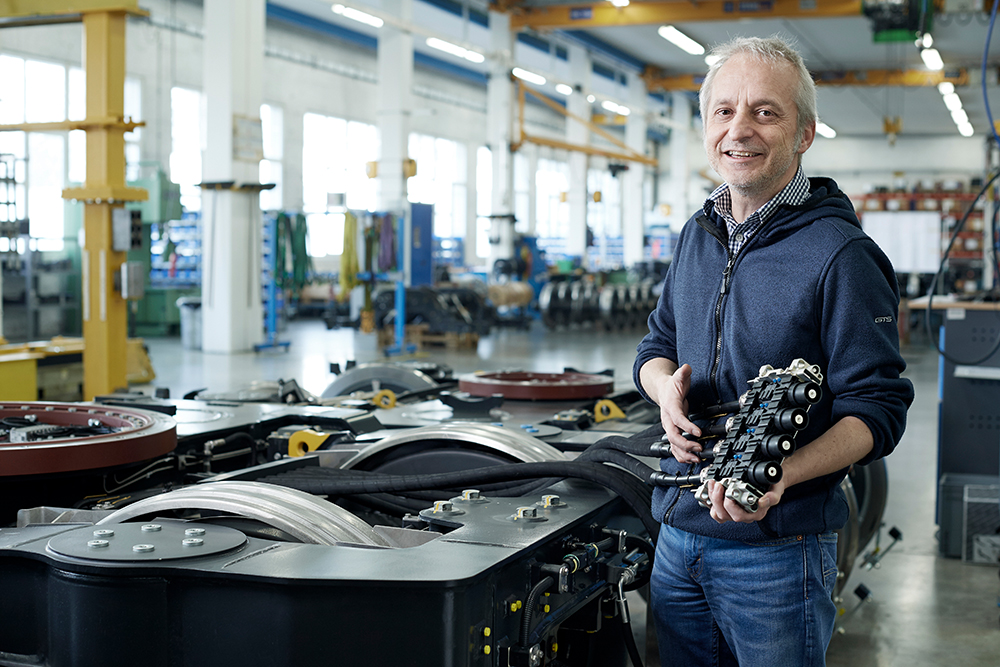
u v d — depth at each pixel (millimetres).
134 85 13953
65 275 11734
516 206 23766
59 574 1268
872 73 18578
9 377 5188
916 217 15852
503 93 15273
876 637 2912
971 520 3650
